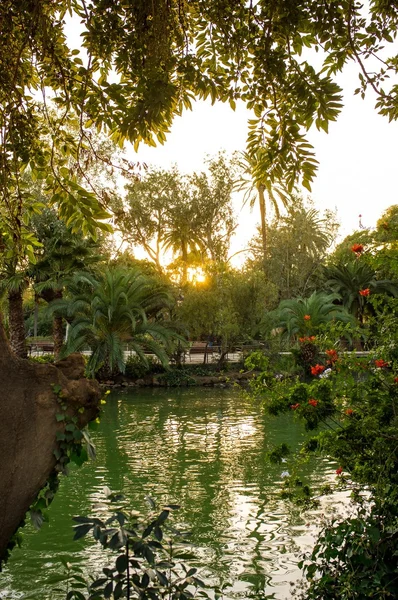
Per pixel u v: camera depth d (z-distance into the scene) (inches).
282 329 1179.3
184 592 139.6
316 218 1480.1
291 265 1466.5
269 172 157.1
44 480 129.2
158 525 135.2
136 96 158.1
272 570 232.7
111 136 169.5
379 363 184.2
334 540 174.9
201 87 151.4
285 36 155.3
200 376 1136.2
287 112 151.6
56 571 235.8
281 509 318.7
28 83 193.6
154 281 1140.5
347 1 150.7
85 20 158.4
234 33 161.0
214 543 265.6
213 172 1635.1
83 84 161.6
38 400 129.7
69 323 1056.8
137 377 1117.7
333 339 205.0
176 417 719.1
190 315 1167.6
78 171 180.9
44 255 908.0
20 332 988.6
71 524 299.3
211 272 1195.9
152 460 465.7
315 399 191.9
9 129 187.6
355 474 179.9
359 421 182.2
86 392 136.0
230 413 752.3
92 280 944.3
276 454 207.8
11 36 177.3
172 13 169.3
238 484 379.6
